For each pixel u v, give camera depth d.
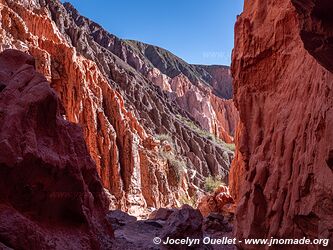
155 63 99.25
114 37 76.38
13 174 5.40
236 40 11.09
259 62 9.80
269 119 9.12
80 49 48.00
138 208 32.38
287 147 7.74
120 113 37.00
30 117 5.96
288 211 7.25
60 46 34.59
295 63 8.47
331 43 4.88
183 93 78.12
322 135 6.22
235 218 9.66
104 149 33.12
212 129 70.31
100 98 36.19
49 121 6.43
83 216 6.85
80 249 6.23
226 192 25.06
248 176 9.20
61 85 33.44
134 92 50.88
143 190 35.06
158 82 74.25
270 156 8.58
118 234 12.26
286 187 7.51
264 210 8.32
